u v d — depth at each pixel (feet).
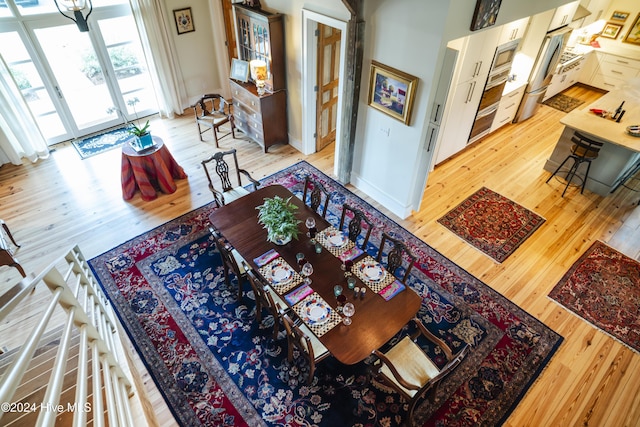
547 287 12.92
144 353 10.89
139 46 19.65
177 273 13.15
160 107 21.40
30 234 14.43
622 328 11.75
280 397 9.98
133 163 15.31
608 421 9.70
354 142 16.16
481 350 11.12
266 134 18.61
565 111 23.13
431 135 13.23
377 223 15.31
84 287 7.77
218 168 14.05
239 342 11.20
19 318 11.31
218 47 21.65
